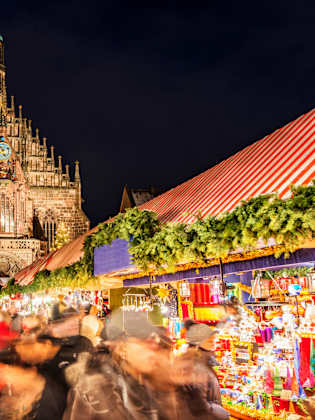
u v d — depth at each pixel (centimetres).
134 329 482
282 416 740
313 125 895
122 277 1510
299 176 738
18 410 420
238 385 924
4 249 5753
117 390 445
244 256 862
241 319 1068
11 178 6234
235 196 910
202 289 1584
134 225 1041
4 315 555
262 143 1089
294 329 909
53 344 458
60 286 1814
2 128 6444
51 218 6881
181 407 466
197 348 533
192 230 830
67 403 432
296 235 584
